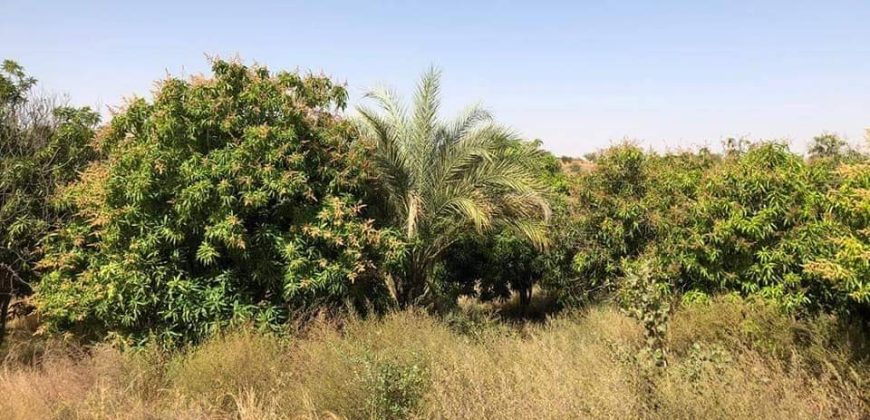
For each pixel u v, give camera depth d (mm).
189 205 6566
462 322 7551
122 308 6684
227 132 7027
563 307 11109
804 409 3961
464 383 4688
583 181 10039
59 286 7141
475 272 12297
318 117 7918
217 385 5230
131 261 6602
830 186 6973
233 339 6094
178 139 6969
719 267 7332
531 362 5246
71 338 6977
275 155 6973
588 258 9648
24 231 7773
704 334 5891
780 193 7012
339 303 7648
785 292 6758
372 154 8227
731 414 3879
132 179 6730
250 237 7078
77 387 5336
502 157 9055
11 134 8289
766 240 7035
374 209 8578
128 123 7223
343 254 7246
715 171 7891
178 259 6914
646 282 5445
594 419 3809
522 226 9211
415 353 5309
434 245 9227
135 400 5098
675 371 4543
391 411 4375
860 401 4262
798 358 4867
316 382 5051
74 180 8422
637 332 6164
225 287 6957
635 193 9398
